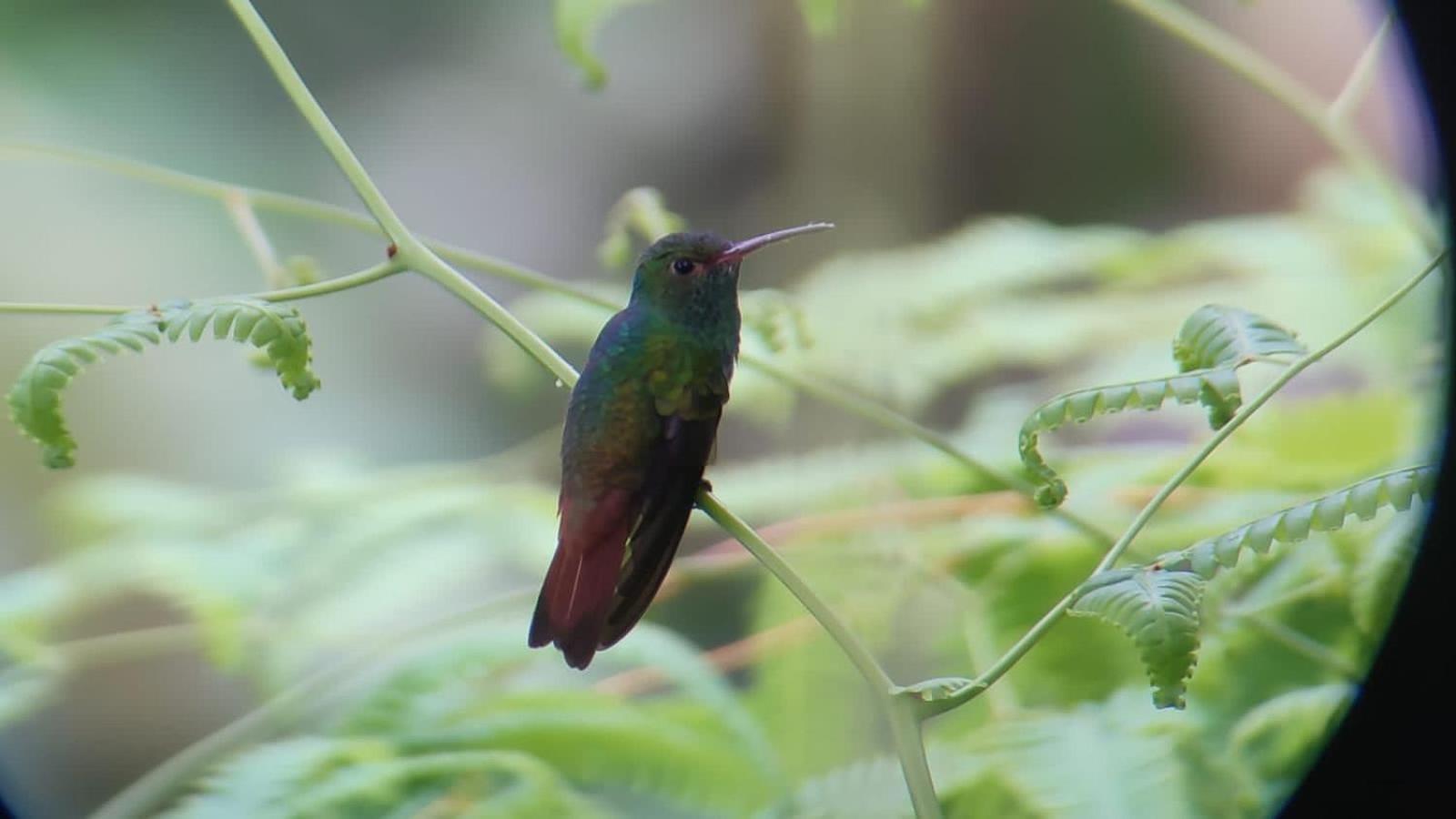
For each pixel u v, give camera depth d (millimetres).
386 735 2271
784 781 2281
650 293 2271
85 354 2197
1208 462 2303
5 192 3562
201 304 2207
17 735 2732
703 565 2330
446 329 3768
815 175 3359
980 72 3842
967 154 3879
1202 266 2412
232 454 3432
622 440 2260
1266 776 2234
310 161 4023
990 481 2322
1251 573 2266
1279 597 2260
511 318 2215
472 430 3656
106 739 2795
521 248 4207
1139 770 2236
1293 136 3543
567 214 4234
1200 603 2172
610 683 2305
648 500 2258
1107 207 3820
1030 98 3803
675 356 2266
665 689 2328
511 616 2316
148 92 3754
